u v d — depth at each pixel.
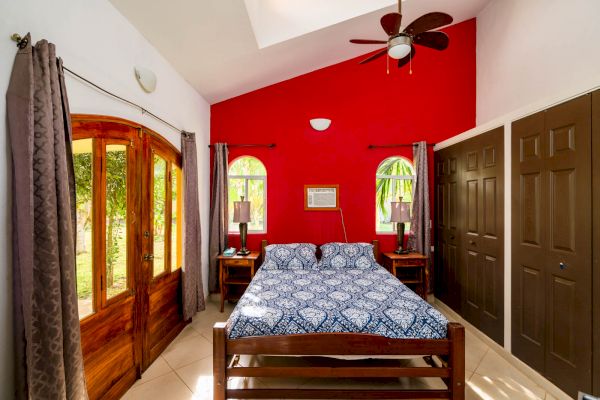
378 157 3.94
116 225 1.96
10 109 1.24
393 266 3.47
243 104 3.99
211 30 2.48
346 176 3.95
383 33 3.49
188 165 3.03
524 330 2.25
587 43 2.43
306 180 3.96
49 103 1.30
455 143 3.30
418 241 3.73
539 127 2.12
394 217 3.62
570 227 1.87
